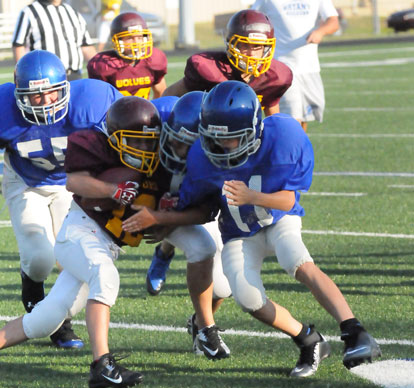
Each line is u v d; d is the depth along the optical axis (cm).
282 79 1636
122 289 1700
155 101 1330
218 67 1584
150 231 1235
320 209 2364
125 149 1166
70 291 1171
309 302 1559
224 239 1228
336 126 3947
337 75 6162
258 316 1176
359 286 1644
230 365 1248
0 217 2458
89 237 1177
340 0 14662
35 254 1360
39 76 1255
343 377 1177
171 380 1188
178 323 1473
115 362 1116
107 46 6191
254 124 1120
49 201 1432
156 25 9344
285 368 1223
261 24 1526
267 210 1180
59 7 2372
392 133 3681
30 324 1156
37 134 1334
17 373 1241
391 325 1405
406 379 1159
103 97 1345
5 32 8888
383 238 2027
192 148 1178
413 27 11038
